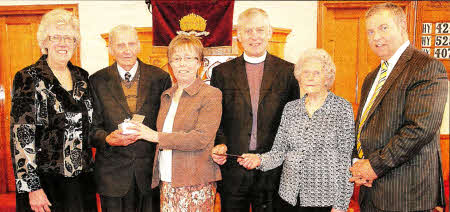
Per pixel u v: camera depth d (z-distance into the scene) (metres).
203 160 1.73
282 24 4.03
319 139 1.59
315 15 3.96
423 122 1.39
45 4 4.07
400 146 1.42
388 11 1.58
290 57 4.04
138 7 4.18
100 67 4.23
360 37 3.79
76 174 1.81
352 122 1.59
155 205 1.96
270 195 1.98
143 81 1.97
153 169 1.79
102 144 1.81
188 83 1.77
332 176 1.57
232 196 2.04
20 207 1.76
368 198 1.68
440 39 3.68
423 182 1.49
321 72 1.60
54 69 1.82
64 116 1.77
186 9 3.44
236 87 2.06
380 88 1.67
